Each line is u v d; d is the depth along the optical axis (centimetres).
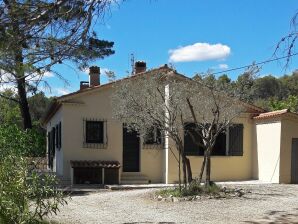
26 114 2392
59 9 600
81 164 1870
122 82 1712
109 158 1962
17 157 725
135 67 2200
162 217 1114
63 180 1888
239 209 1203
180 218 1098
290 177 1862
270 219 1062
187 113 1658
